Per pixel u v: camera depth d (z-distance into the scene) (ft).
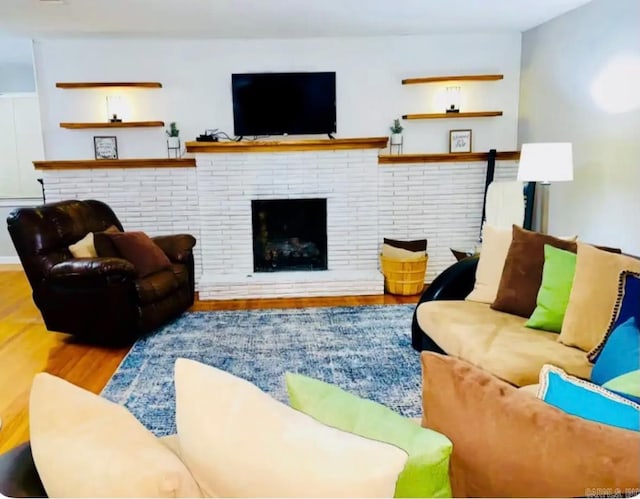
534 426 2.79
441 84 17.15
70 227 12.60
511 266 9.16
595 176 13.24
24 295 16.61
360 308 14.66
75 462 2.76
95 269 11.21
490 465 2.83
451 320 8.89
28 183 21.86
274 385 9.61
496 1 12.80
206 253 16.85
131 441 2.86
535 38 16.02
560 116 14.75
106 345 12.02
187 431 2.90
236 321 13.61
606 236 12.88
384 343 11.71
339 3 12.55
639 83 11.48
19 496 3.15
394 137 17.15
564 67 14.43
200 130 17.10
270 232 17.31
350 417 3.32
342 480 2.45
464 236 17.51
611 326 6.58
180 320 13.78
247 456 2.66
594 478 2.52
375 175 16.63
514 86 17.24
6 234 21.72
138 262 12.57
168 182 16.88
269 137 17.15
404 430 3.10
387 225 17.34
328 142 16.21
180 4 12.34
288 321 13.52
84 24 14.25
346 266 17.15
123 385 9.77
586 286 7.49
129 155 17.19
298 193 16.62
